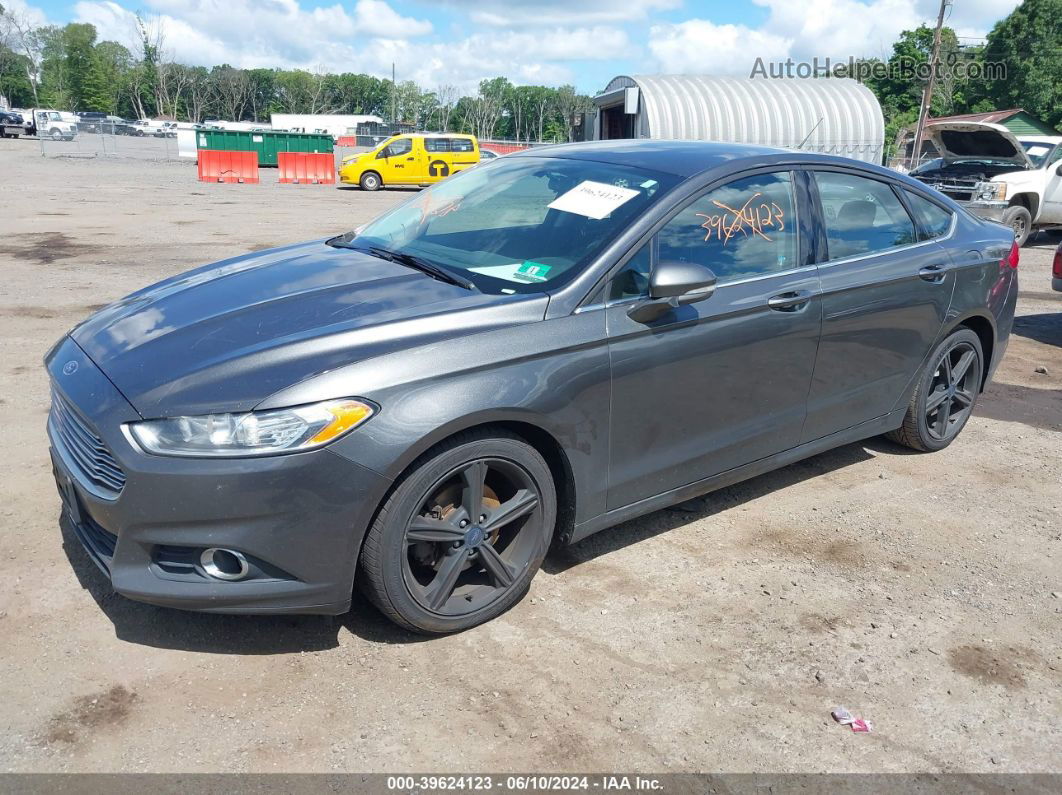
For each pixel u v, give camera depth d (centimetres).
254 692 274
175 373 275
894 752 264
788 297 376
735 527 403
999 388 648
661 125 2659
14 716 258
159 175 2727
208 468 257
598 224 344
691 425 356
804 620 330
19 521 370
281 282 342
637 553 373
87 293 840
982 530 412
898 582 362
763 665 302
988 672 305
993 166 1544
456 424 280
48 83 11525
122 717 260
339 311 305
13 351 624
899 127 4975
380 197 2309
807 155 408
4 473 415
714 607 335
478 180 420
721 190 367
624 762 254
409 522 283
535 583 345
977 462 497
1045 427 564
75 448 294
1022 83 5212
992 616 340
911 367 454
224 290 340
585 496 329
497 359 292
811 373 397
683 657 303
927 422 489
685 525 402
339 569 274
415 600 292
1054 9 5109
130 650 290
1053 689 298
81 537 300
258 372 271
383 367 275
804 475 468
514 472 306
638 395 331
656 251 340
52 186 2066
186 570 270
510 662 295
